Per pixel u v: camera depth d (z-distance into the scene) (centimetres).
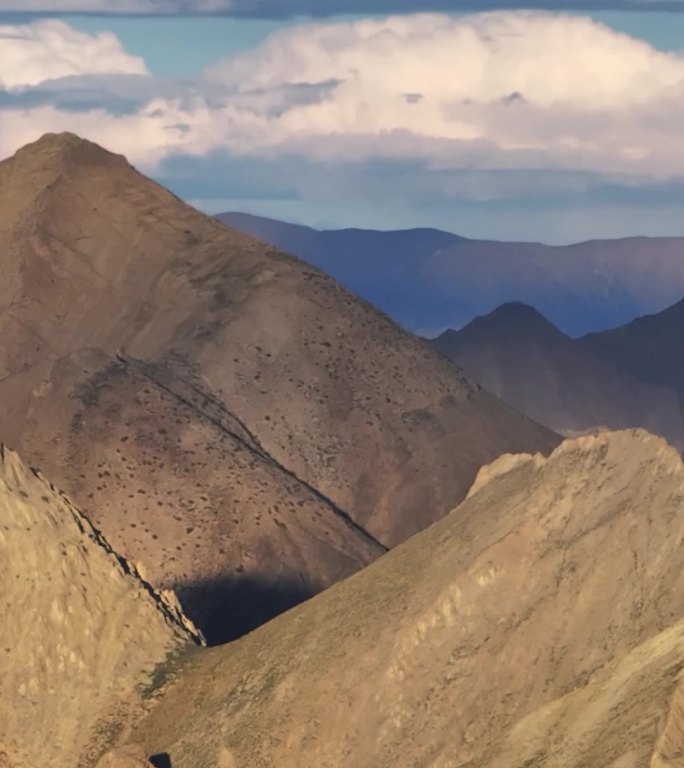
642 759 9394
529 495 12094
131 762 12119
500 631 11450
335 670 11956
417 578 12181
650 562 11069
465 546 12119
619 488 11650
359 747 11575
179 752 12325
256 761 11875
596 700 10344
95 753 12725
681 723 9438
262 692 12275
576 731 10219
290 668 12262
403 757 11331
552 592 11362
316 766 11656
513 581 11644
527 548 11712
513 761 10419
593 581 11206
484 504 12488
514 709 10988
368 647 11906
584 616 11106
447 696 11394
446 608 11731
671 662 10112
